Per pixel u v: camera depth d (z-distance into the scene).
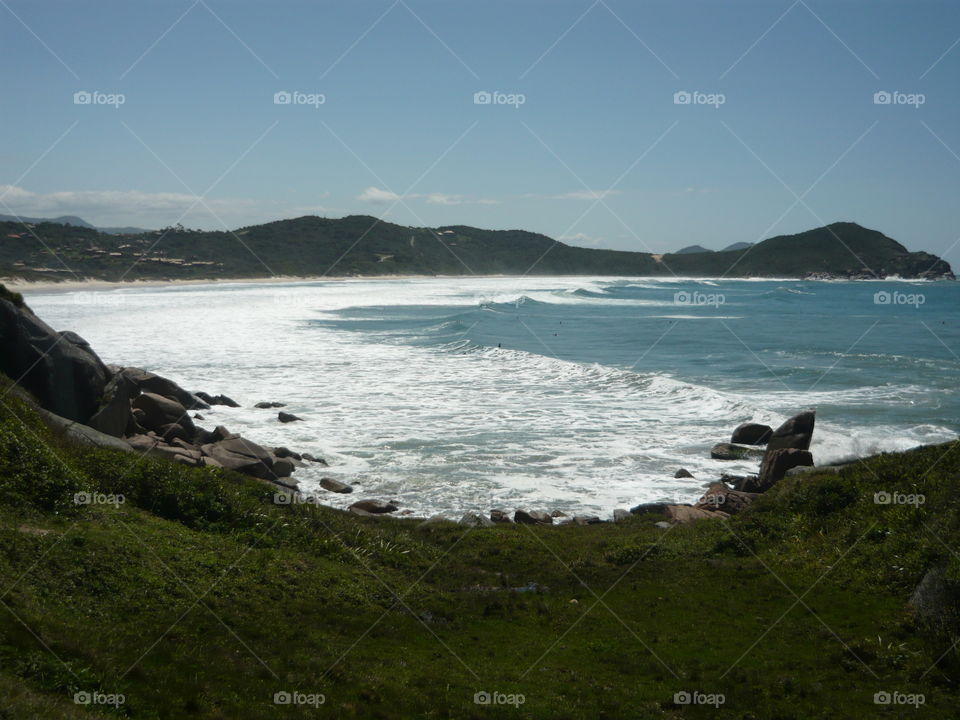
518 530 19.95
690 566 17.06
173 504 16.30
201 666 9.89
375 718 9.38
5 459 14.70
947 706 10.16
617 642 12.87
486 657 12.13
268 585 13.80
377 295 119.62
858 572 15.21
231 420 31.98
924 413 33.47
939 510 16.02
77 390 22.70
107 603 11.23
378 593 14.85
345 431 30.38
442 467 25.80
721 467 26.14
